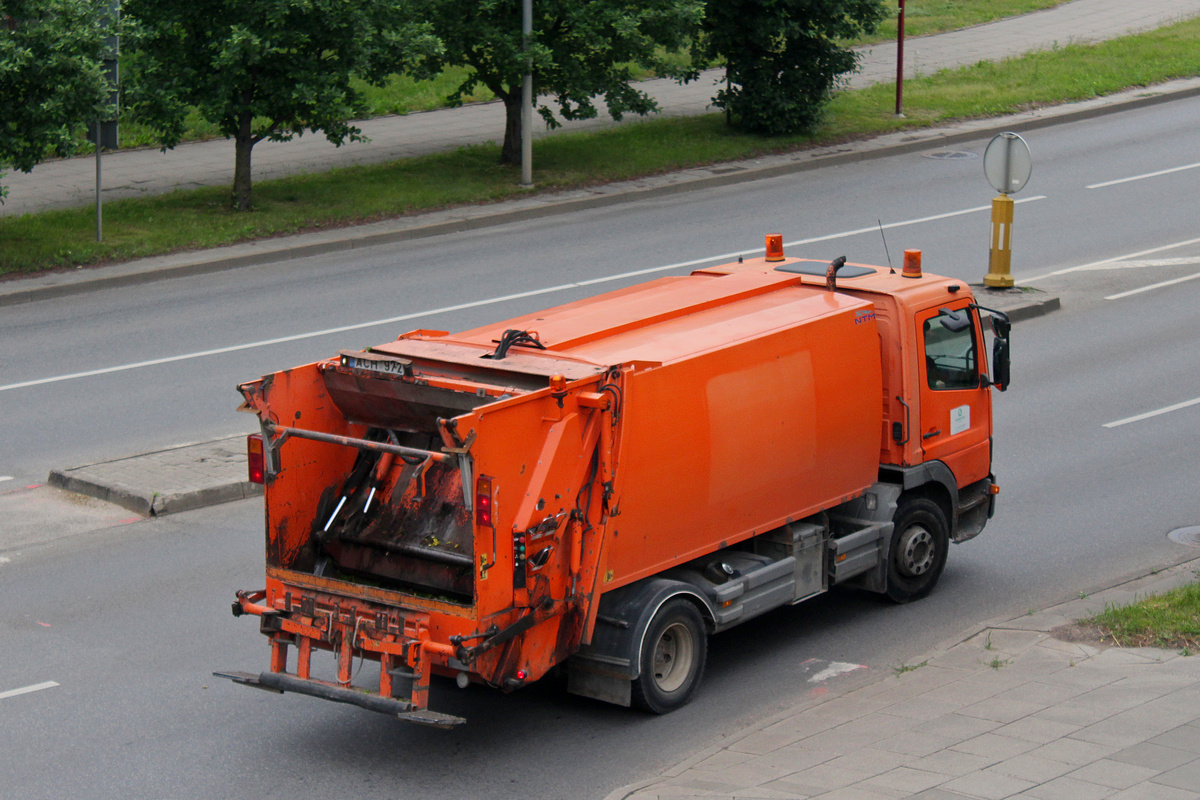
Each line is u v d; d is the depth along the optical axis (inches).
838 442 388.2
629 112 1293.1
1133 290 796.6
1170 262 849.5
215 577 442.9
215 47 904.3
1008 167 778.8
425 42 955.3
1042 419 600.4
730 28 1174.3
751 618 395.2
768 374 362.9
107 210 961.5
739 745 313.1
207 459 539.2
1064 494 514.0
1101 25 1697.8
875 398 400.2
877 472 406.0
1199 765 278.8
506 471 302.5
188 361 674.8
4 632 401.7
